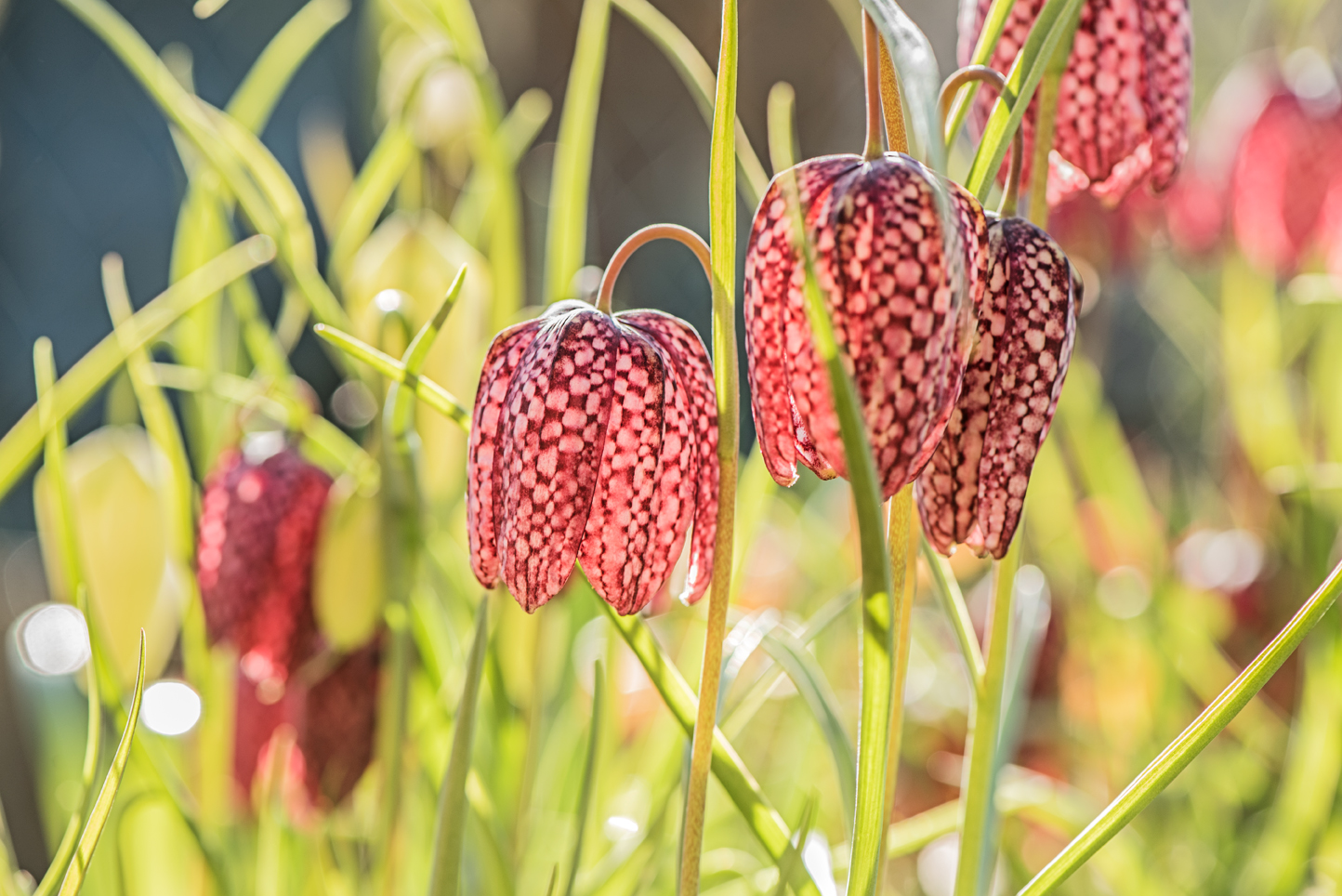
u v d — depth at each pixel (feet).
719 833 2.51
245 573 2.02
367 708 2.04
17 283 4.61
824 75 4.85
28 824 3.26
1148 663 2.91
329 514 2.01
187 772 2.36
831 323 1.69
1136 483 3.32
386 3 2.46
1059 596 3.13
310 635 2.04
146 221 4.85
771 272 1.71
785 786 2.79
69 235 4.71
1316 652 2.41
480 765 2.23
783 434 1.73
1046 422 1.75
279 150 5.03
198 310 2.21
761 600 3.08
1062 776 2.96
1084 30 1.90
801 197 1.71
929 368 1.69
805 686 1.94
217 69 4.98
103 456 2.12
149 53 2.05
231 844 2.25
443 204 2.42
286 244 2.06
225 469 2.04
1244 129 2.96
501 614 2.13
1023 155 1.88
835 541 3.27
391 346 1.97
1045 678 3.01
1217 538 3.29
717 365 1.75
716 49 4.82
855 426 1.64
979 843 1.88
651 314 1.80
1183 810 3.04
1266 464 3.18
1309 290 2.86
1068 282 1.75
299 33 2.27
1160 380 5.16
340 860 2.19
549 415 1.75
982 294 1.71
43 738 2.47
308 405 2.15
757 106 4.81
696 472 1.77
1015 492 1.75
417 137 2.22
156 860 2.24
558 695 2.53
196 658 2.12
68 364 4.73
